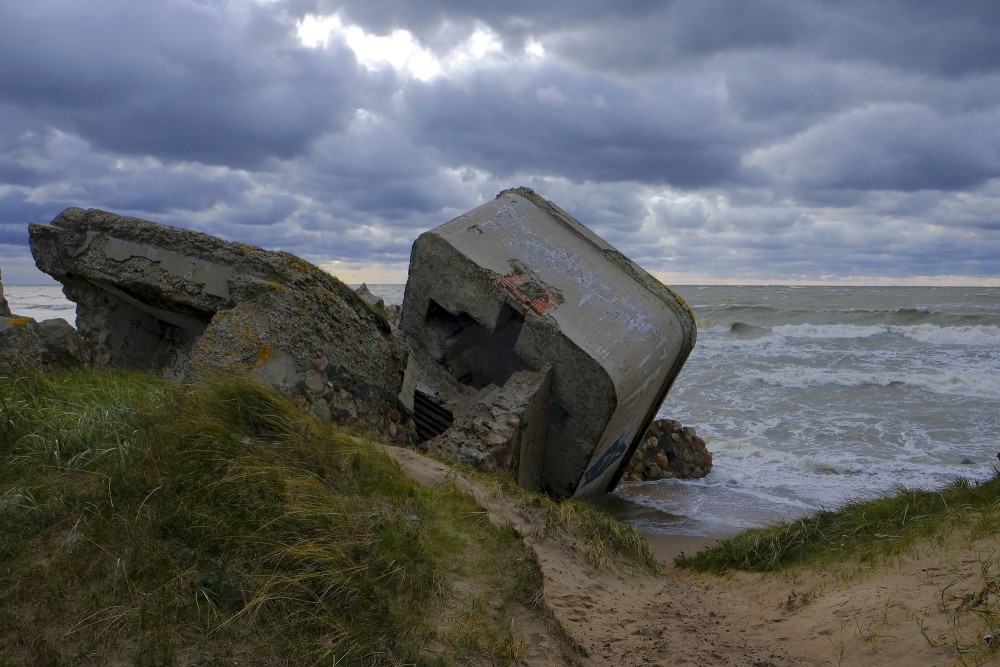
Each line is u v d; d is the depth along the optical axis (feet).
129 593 10.58
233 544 11.68
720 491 34.53
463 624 12.09
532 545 16.51
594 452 27.58
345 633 10.71
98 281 23.49
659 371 29.86
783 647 13.01
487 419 24.26
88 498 12.14
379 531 13.32
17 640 9.66
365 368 22.18
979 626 11.12
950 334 89.66
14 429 14.19
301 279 20.51
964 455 40.24
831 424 47.96
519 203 32.89
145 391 16.29
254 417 15.34
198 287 21.30
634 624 14.25
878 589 14.40
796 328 97.25
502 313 27.96
